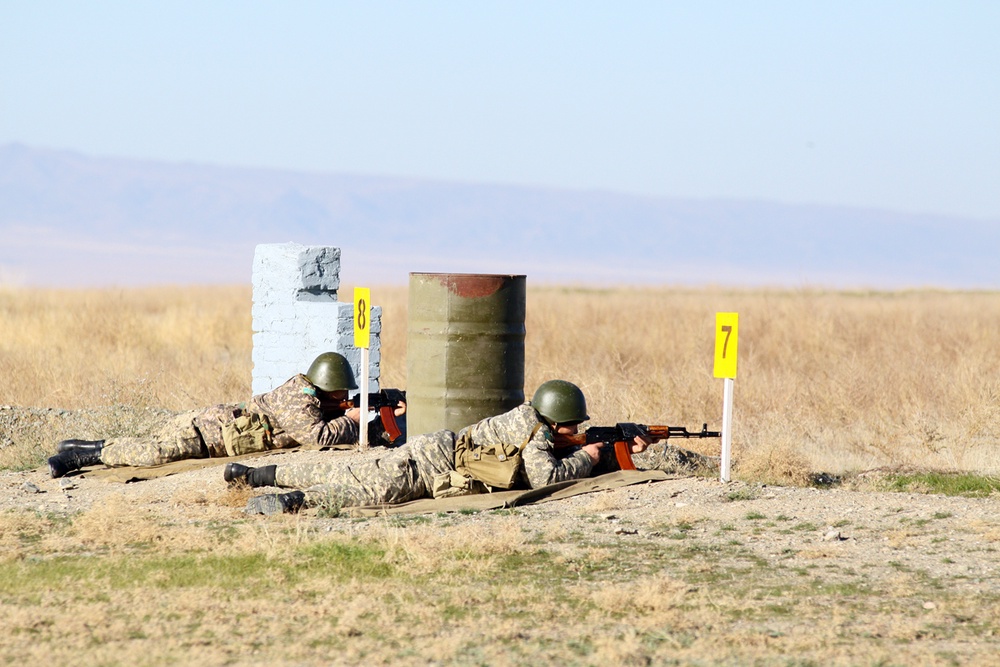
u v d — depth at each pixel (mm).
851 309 88938
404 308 89750
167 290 148250
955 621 16719
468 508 24766
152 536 21984
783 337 60969
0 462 31547
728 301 110938
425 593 18297
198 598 17984
